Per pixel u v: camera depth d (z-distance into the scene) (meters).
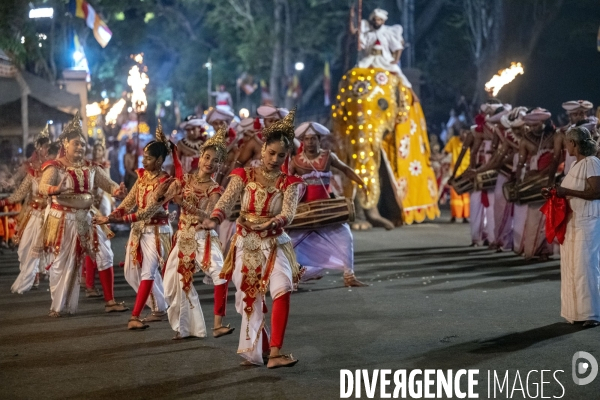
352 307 9.91
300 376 6.85
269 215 7.17
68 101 21.66
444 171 25.30
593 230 8.64
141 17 48.59
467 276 12.26
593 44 33.91
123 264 9.01
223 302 8.44
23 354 7.73
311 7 43.78
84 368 7.20
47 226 9.60
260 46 43.97
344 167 11.38
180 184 8.34
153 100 52.75
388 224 19.72
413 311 9.59
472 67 40.22
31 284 11.30
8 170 17.61
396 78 20.20
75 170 9.64
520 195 13.54
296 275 7.30
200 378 6.83
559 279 11.85
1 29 19.62
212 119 13.20
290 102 44.00
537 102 35.66
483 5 35.84
